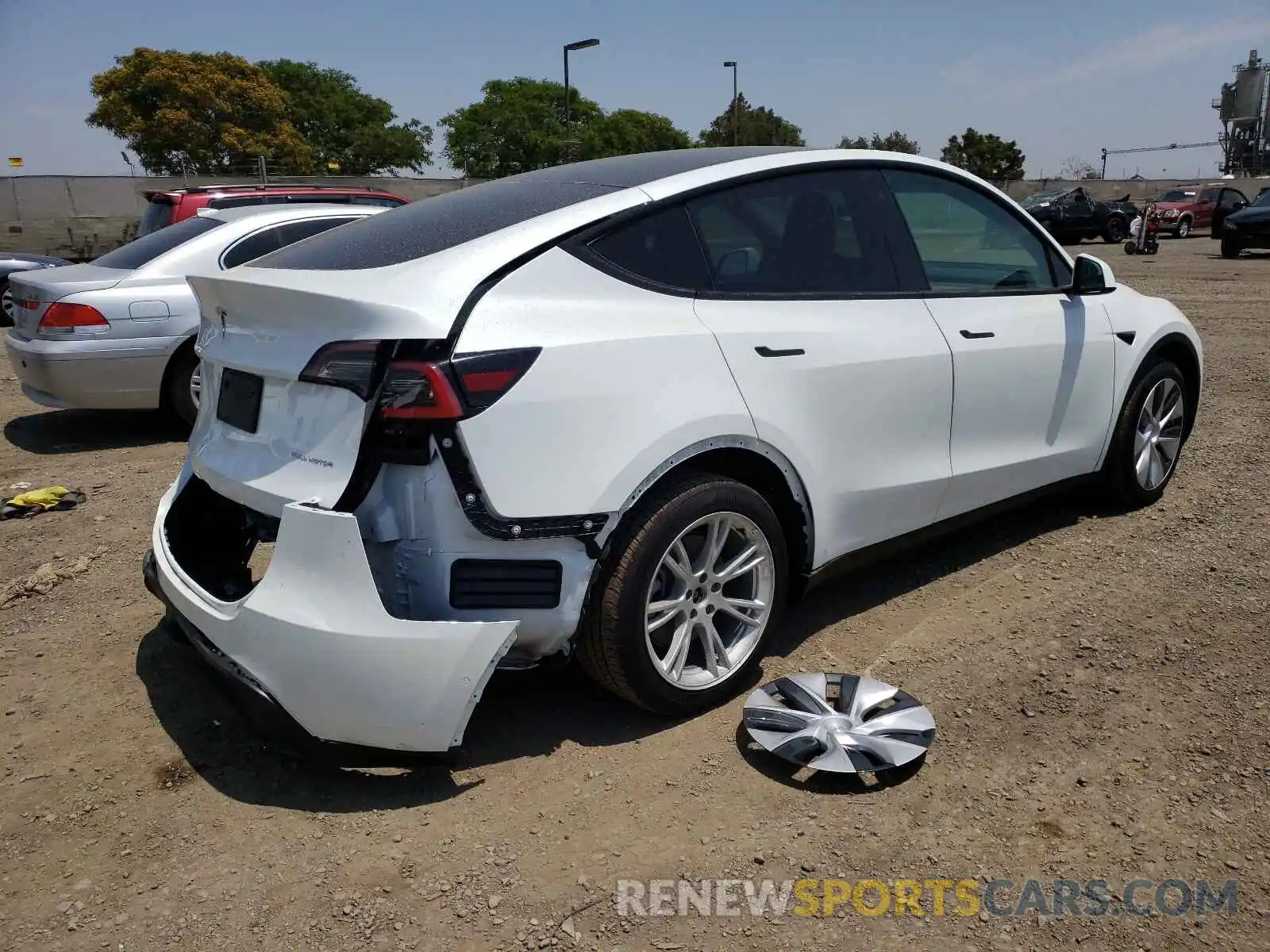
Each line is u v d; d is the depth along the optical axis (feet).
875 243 11.46
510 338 8.22
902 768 8.98
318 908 7.44
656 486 9.09
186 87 146.00
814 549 10.65
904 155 12.21
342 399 8.16
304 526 7.89
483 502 8.06
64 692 10.83
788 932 7.09
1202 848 7.81
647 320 9.14
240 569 11.00
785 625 11.96
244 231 22.47
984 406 12.30
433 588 8.30
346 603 7.80
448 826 8.36
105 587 13.66
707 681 9.81
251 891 7.64
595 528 8.52
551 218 9.21
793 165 10.94
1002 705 9.98
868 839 8.04
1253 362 26.86
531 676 10.89
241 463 9.06
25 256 40.81
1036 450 13.35
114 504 17.31
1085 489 16.24
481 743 9.59
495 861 7.90
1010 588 12.85
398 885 7.66
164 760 9.48
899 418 11.20
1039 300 13.32
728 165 10.51
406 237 9.48
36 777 9.26
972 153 162.40
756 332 9.83
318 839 8.25
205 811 8.68
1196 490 16.42
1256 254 69.26
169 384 21.62
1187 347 15.83
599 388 8.55
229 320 9.48
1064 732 9.47
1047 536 14.65
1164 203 97.86
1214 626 11.49
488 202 10.08
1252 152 216.33
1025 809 8.36
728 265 10.07
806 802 8.54
